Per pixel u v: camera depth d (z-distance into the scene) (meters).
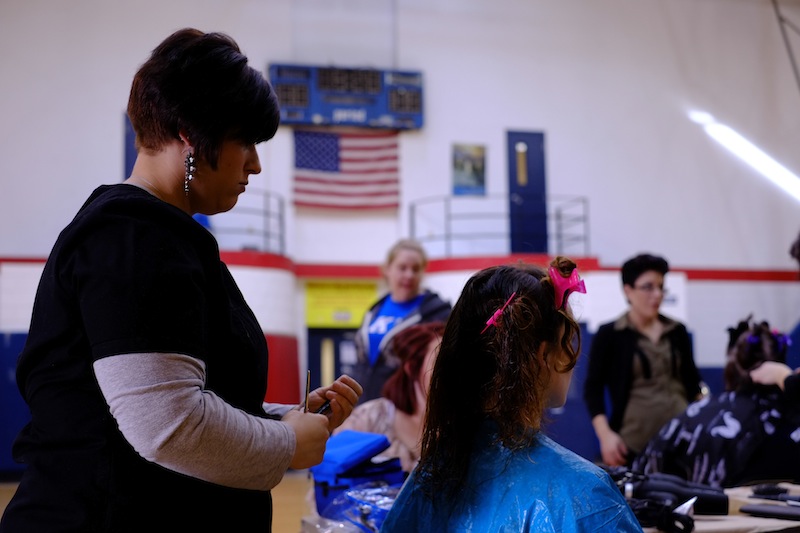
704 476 2.90
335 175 12.38
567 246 12.91
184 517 1.29
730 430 2.90
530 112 13.12
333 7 12.73
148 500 1.25
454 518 1.50
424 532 1.55
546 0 13.42
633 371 3.99
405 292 4.14
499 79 13.09
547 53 13.30
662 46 13.73
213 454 1.20
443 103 12.86
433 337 2.97
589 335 11.23
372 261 12.40
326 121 12.30
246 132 1.40
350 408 1.59
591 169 13.20
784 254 13.62
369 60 12.75
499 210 12.76
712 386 12.79
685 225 13.38
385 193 12.45
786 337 2.99
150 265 1.22
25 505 1.25
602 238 13.09
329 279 12.26
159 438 1.16
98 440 1.24
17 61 11.48
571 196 13.08
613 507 1.35
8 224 11.19
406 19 12.95
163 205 1.31
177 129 1.35
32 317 1.34
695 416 3.00
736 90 13.88
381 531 1.61
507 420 1.47
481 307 1.54
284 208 12.19
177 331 1.22
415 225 12.52
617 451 3.82
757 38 14.09
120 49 11.82
